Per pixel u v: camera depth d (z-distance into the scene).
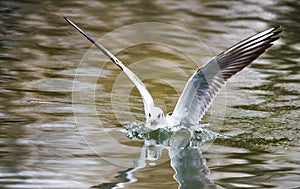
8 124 13.81
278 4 23.92
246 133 13.95
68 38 20.14
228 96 15.91
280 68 17.88
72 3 23.73
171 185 11.22
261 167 12.12
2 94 15.48
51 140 13.14
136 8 23.28
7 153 12.35
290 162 12.41
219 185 11.24
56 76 16.95
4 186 10.87
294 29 21.22
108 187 10.98
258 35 12.73
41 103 15.09
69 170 11.70
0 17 21.70
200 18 22.23
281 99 15.77
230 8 23.42
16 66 17.50
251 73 17.50
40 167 11.77
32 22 21.47
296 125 14.36
